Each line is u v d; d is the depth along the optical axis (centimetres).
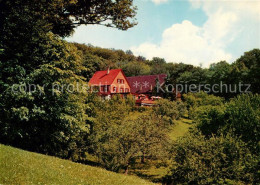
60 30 2064
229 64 9794
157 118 3269
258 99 2730
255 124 2445
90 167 1473
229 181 1984
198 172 2059
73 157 2697
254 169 2041
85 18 1800
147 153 2588
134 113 5022
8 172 916
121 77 8288
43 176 998
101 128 2728
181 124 4953
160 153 2528
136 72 13388
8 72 1753
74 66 2161
